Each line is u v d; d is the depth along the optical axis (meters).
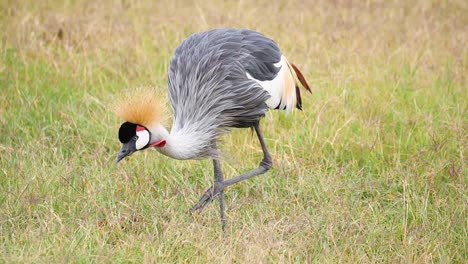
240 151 10.95
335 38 14.17
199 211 9.16
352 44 14.09
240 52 9.27
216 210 9.57
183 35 14.40
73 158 10.42
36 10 15.44
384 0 16.88
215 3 16.22
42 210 9.11
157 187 10.12
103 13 15.42
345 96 12.18
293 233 8.89
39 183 9.57
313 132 11.36
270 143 11.27
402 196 9.92
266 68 9.52
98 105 12.03
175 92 9.18
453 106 12.16
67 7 15.91
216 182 9.18
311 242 8.73
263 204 9.62
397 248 8.80
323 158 10.85
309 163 10.78
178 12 15.64
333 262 8.36
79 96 12.37
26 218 8.91
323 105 11.93
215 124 9.01
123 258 8.09
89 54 13.60
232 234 8.71
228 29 9.66
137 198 9.60
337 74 12.79
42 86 12.59
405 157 11.02
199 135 8.82
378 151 11.00
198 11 15.38
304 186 10.05
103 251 8.12
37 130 11.20
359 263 8.41
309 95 12.32
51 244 8.14
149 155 10.66
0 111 11.55
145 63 13.27
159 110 8.27
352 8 16.23
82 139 11.16
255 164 10.84
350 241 8.77
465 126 11.30
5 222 8.72
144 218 9.13
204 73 8.99
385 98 12.36
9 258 7.67
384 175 10.45
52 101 12.09
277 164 10.61
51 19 14.79
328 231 8.86
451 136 11.21
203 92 8.94
